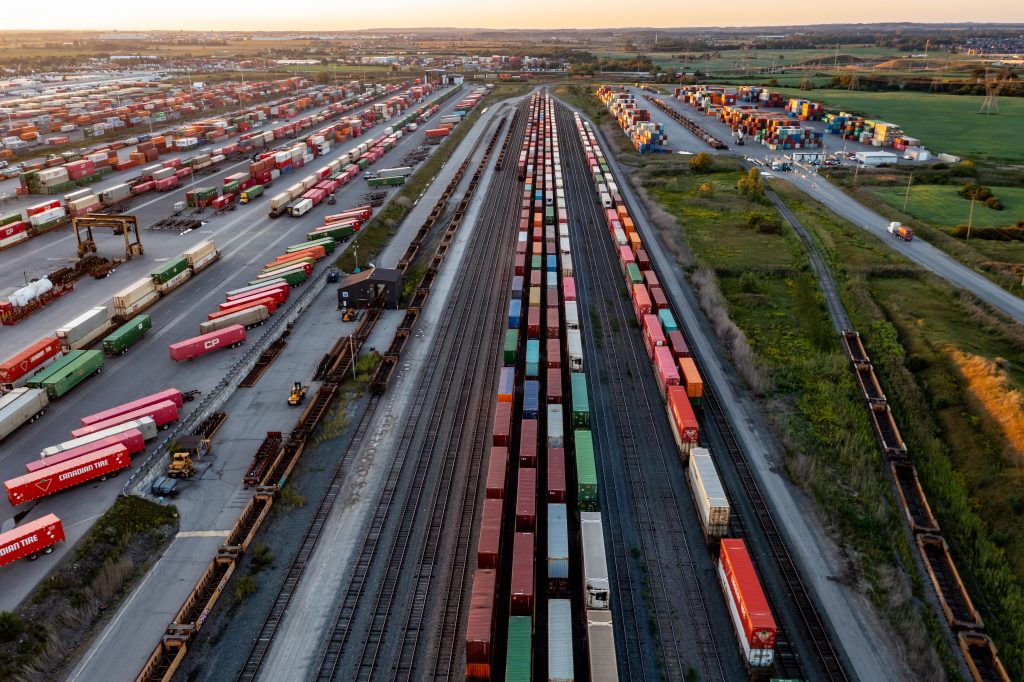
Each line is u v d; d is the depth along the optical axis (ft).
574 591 139.95
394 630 131.13
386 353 242.78
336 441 192.85
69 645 128.67
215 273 319.88
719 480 159.63
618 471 179.32
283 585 142.31
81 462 167.73
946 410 205.57
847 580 143.13
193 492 170.60
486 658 117.19
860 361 235.81
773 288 306.76
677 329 237.04
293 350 248.32
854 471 178.19
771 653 118.21
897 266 319.47
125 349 243.40
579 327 248.11
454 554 149.79
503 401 193.26
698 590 140.15
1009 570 146.51
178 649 126.31
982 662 126.21
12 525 153.69
